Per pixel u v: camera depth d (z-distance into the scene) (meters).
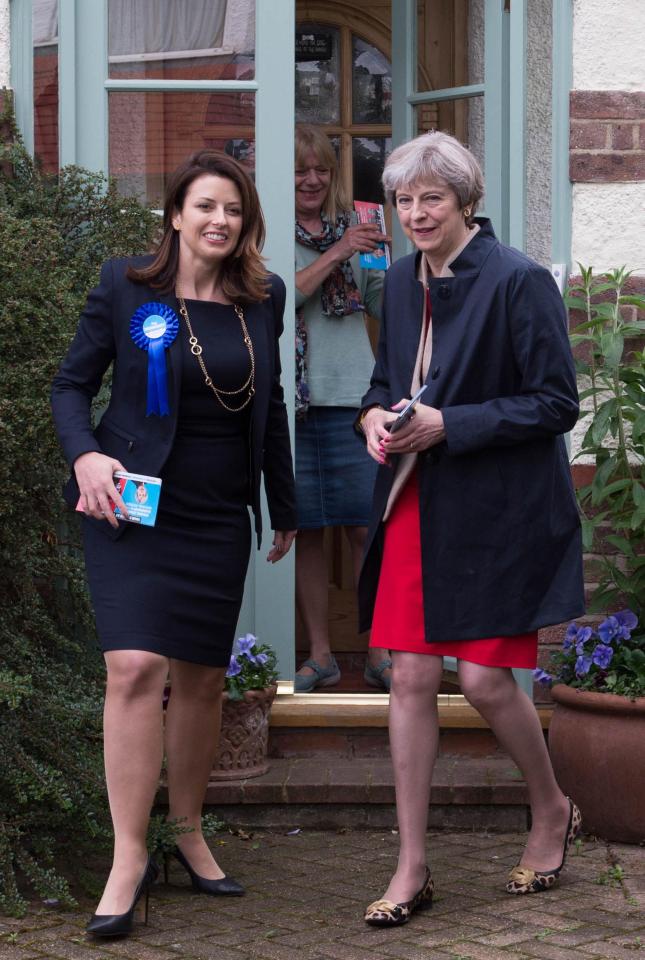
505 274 3.41
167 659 3.33
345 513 5.24
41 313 3.74
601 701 4.07
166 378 3.34
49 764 3.71
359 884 3.72
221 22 4.68
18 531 3.89
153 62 4.70
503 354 3.42
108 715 3.31
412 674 3.46
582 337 4.38
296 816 4.27
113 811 3.33
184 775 3.62
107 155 4.70
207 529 3.42
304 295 5.13
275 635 4.70
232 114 4.71
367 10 6.01
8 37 4.56
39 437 3.71
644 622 4.48
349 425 5.24
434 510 3.43
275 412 3.64
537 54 4.78
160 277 3.42
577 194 4.64
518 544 3.42
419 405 3.36
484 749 4.61
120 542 3.35
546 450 3.46
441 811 4.24
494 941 3.25
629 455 4.64
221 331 3.42
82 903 3.56
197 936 3.30
